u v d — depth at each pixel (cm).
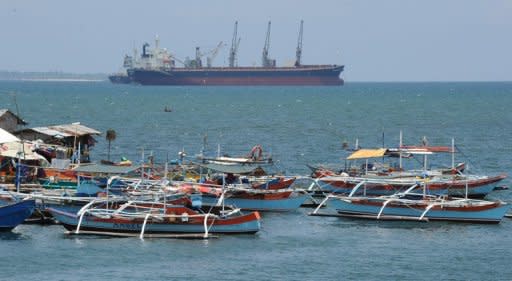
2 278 16838
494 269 18125
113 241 19775
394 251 19512
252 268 17888
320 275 17512
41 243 19462
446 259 18850
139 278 17000
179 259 18425
